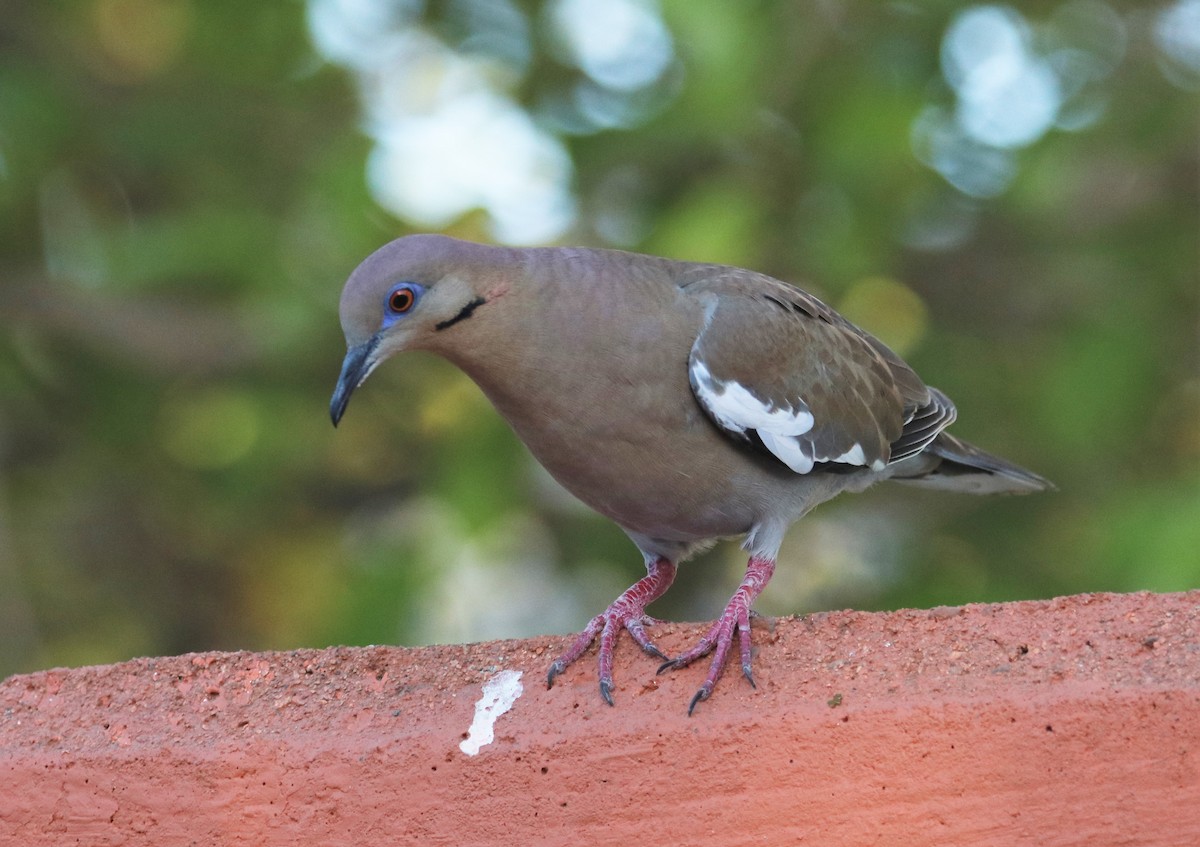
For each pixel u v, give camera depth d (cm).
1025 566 1294
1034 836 538
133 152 1353
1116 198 1380
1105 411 1188
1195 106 1304
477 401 1168
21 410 1433
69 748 597
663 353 761
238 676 622
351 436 1405
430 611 1201
